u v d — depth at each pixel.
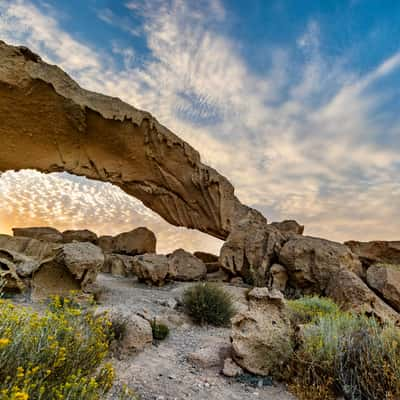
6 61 14.46
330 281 11.30
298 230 20.00
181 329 7.32
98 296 9.34
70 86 16.08
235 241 15.92
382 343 4.05
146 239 21.30
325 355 4.16
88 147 18.34
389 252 16.66
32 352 2.51
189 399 3.80
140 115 18.14
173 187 21.02
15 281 8.43
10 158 17.02
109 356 4.90
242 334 4.95
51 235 21.30
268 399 3.90
